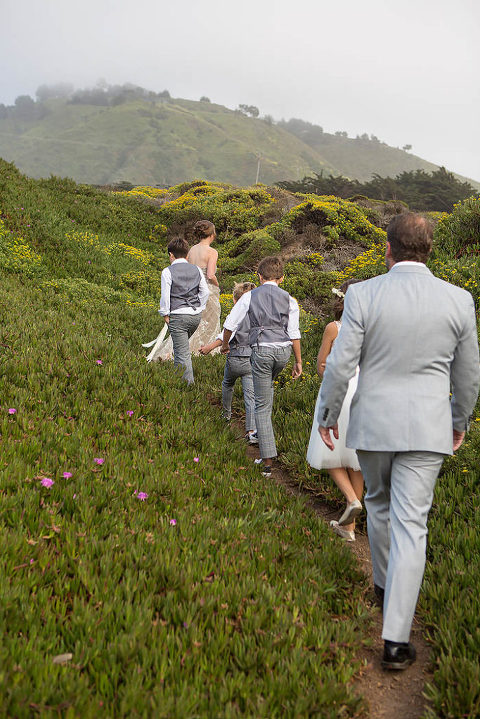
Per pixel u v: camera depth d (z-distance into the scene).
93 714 1.91
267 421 5.33
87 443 4.23
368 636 2.98
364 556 4.04
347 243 22.02
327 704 2.27
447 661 2.55
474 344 2.82
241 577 2.95
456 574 3.34
